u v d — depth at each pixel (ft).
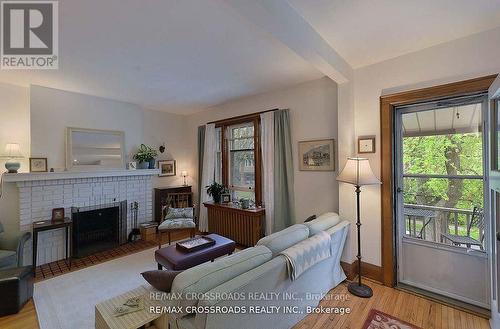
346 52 8.05
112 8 5.68
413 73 8.00
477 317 6.85
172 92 12.60
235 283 4.71
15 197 10.73
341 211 9.45
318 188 10.84
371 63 8.87
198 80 10.80
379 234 8.79
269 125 12.30
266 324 5.47
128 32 6.76
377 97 8.77
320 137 10.76
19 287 7.34
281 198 11.73
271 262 5.62
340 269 8.88
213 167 15.51
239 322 4.79
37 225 10.32
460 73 7.14
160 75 10.12
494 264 6.34
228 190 14.65
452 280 7.75
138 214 14.94
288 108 11.86
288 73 10.06
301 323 6.59
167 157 17.33
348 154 9.20
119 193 14.03
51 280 9.37
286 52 8.10
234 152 14.85
